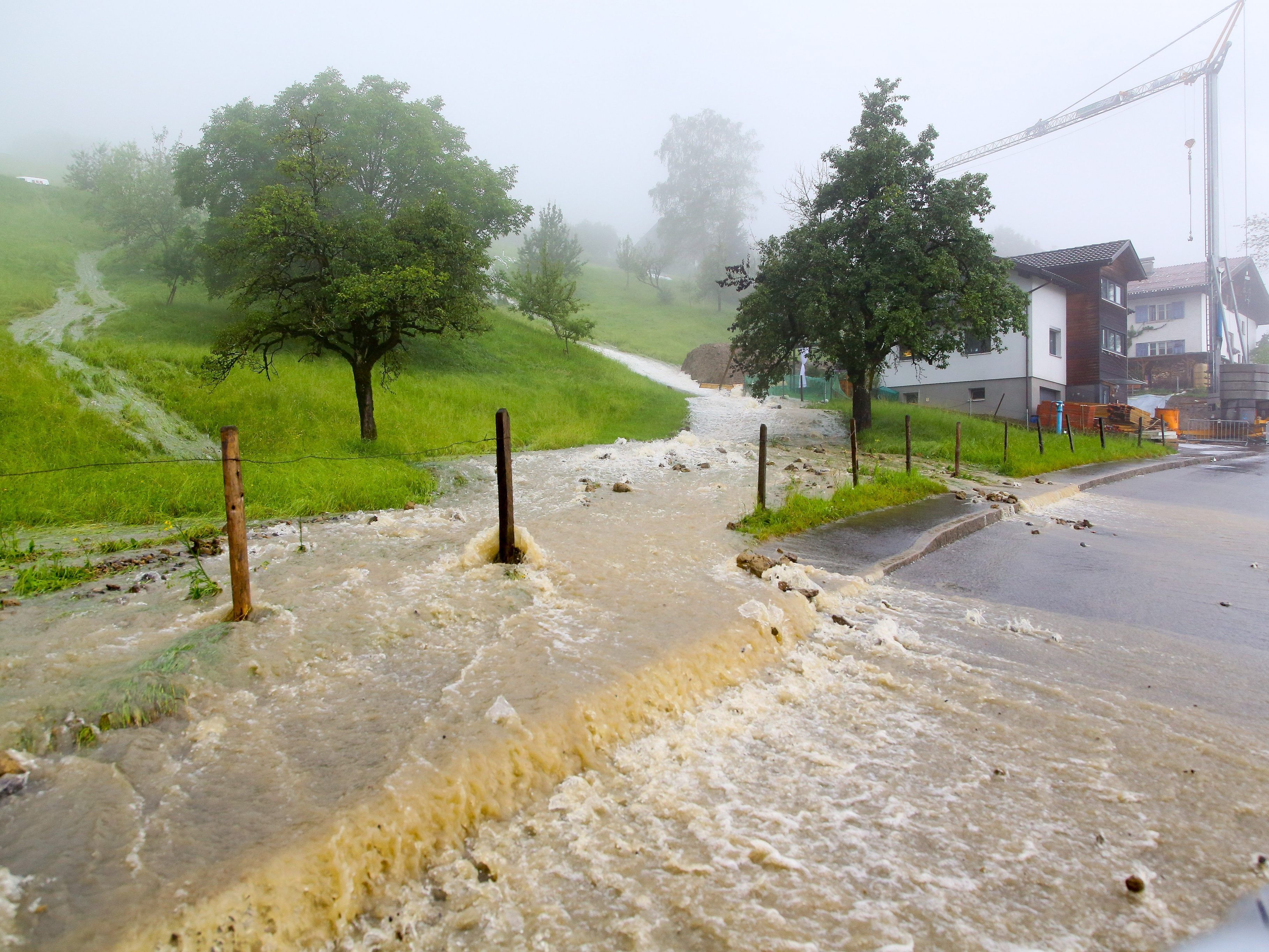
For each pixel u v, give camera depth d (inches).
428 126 1210.0
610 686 161.8
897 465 658.2
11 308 952.3
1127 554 369.7
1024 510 489.7
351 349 733.3
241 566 200.1
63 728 139.8
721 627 203.5
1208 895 113.9
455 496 463.5
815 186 1021.8
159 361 713.0
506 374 1082.7
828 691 185.5
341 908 103.0
